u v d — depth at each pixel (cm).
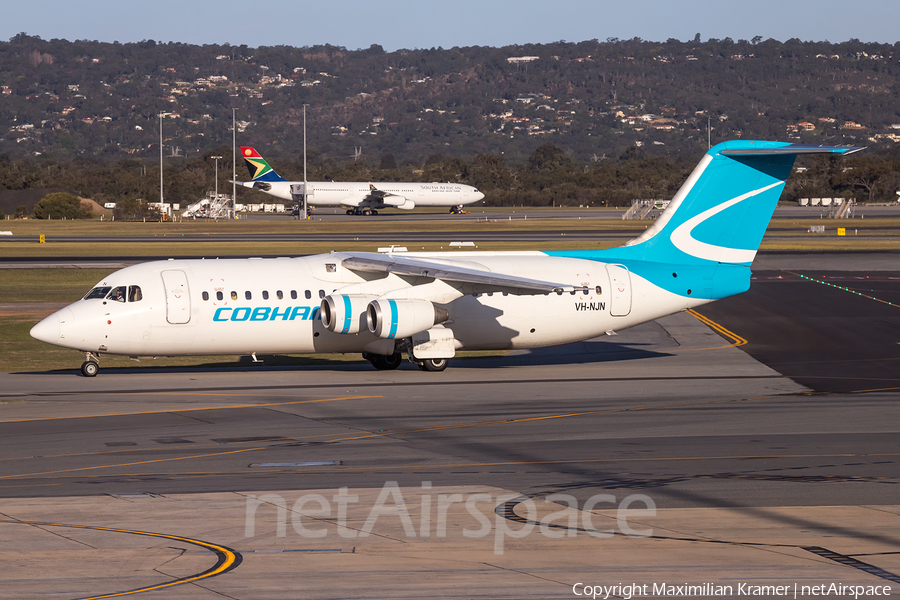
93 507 4947
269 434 7012
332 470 5841
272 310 10250
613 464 6006
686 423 7469
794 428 7256
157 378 10031
